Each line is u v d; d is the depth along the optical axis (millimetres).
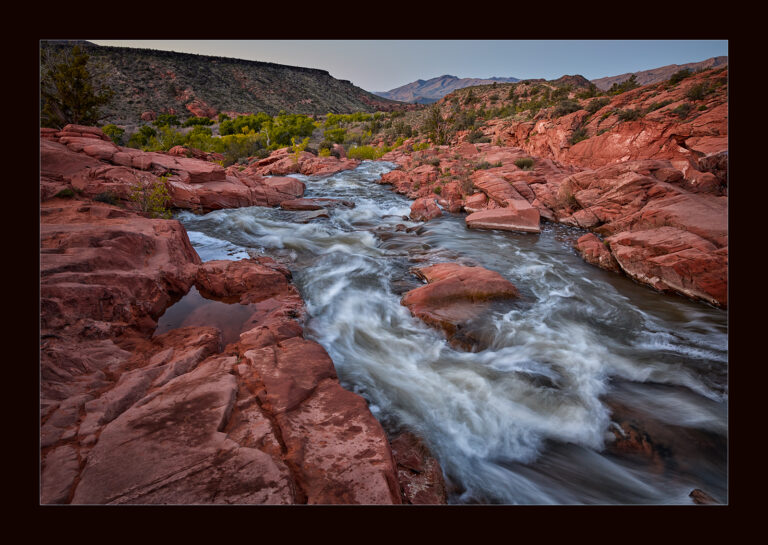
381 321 6980
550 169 18219
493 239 12406
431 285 7590
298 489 2518
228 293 7082
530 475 3811
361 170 26609
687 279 8133
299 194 18797
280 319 5930
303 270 9188
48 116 22828
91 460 2557
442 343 6348
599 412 4785
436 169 22312
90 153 14039
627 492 3609
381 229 13422
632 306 7891
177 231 8227
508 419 4598
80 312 4879
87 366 4027
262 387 3646
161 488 2348
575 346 6363
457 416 4566
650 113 19578
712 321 7250
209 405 3205
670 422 4605
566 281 9148
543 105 38875
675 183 12086
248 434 2977
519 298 7957
